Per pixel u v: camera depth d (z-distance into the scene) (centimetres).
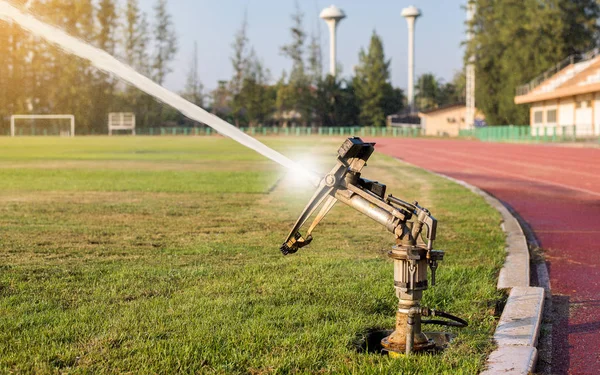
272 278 616
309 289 571
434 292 561
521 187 1753
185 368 383
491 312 520
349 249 791
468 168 2617
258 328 456
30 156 3278
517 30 7350
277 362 392
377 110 10362
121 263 696
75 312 501
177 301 534
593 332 495
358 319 481
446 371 375
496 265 693
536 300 541
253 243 834
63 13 7212
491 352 421
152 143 5803
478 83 7850
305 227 981
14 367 386
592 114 5584
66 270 654
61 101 9262
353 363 392
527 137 6091
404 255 400
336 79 11056
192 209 1191
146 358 398
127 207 1209
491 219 1067
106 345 423
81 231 921
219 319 480
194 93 10788
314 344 426
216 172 2188
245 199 1369
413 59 11962
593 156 3356
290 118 11306
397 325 421
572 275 693
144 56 9319
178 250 778
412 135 9575
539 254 805
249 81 10412
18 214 1095
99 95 9550
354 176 394
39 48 8838
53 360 398
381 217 392
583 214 1195
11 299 540
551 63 7169
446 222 1033
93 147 4700
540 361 433
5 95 9006
